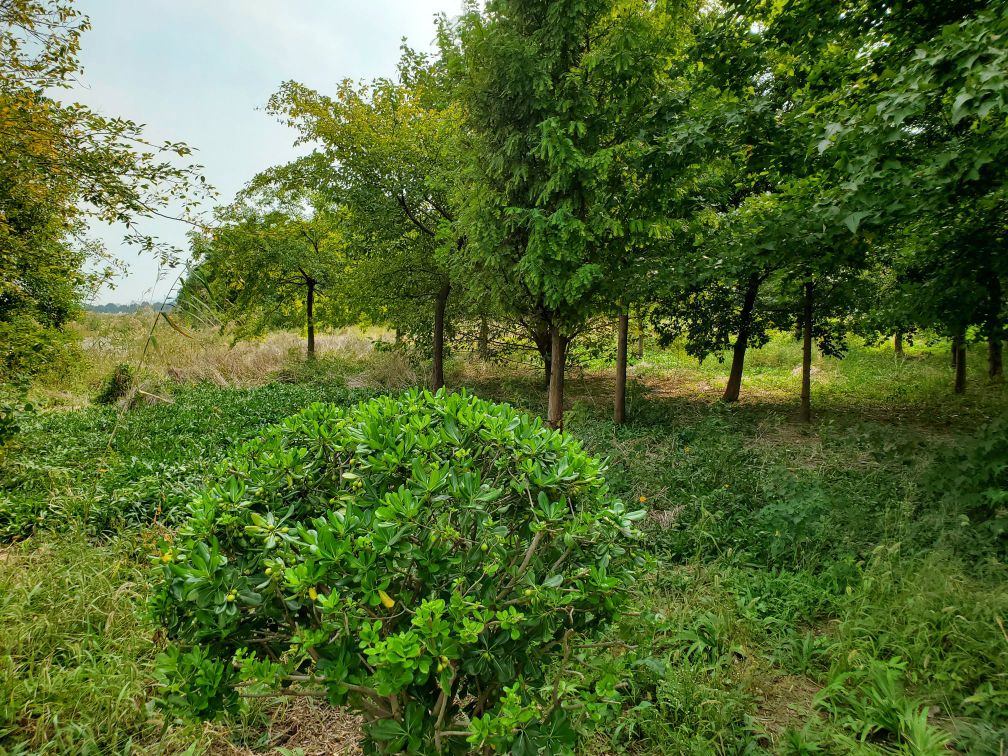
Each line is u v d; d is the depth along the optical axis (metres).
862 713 2.51
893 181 3.66
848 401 11.38
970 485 4.38
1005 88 2.75
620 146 5.34
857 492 4.99
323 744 2.40
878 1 4.41
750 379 14.45
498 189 5.86
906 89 3.29
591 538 1.78
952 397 11.12
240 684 1.73
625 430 8.00
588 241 5.63
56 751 2.20
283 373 13.68
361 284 11.47
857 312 9.96
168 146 4.11
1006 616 2.90
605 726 2.41
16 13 3.91
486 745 1.71
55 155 3.99
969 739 2.29
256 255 11.96
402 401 2.62
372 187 10.27
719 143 5.27
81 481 5.20
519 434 2.23
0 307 8.50
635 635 2.02
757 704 2.69
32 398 8.90
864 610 3.23
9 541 4.18
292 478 2.11
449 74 5.92
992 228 5.40
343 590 1.59
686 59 5.80
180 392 10.65
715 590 3.59
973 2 3.97
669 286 6.52
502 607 1.69
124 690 2.40
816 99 4.97
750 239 5.50
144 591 3.28
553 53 5.24
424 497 1.66
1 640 2.69
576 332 6.75
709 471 5.66
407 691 1.61
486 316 11.27
